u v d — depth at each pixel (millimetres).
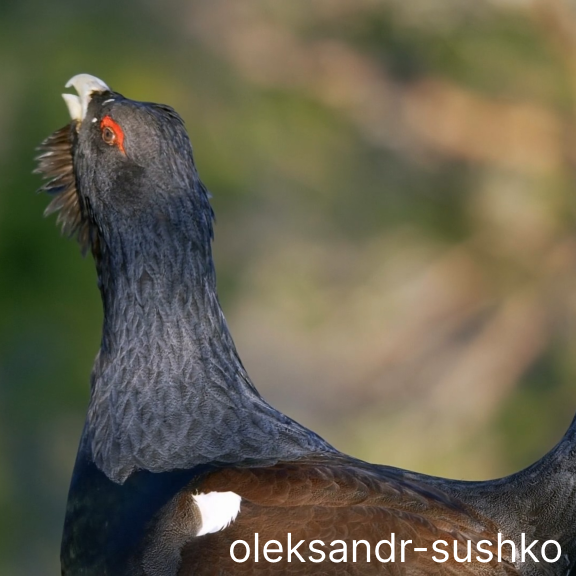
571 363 24234
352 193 24547
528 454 23984
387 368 25188
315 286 24969
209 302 13125
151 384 12820
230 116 23094
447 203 24562
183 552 11797
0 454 22141
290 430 12875
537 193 24047
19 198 20609
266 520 11797
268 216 24531
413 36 24047
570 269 24438
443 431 24484
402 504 12062
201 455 12516
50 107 20797
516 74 23875
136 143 13070
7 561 22266
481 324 24797
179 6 23312
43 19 21844
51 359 21578
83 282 21047
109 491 12375
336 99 24094
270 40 24078
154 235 13008
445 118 24094
